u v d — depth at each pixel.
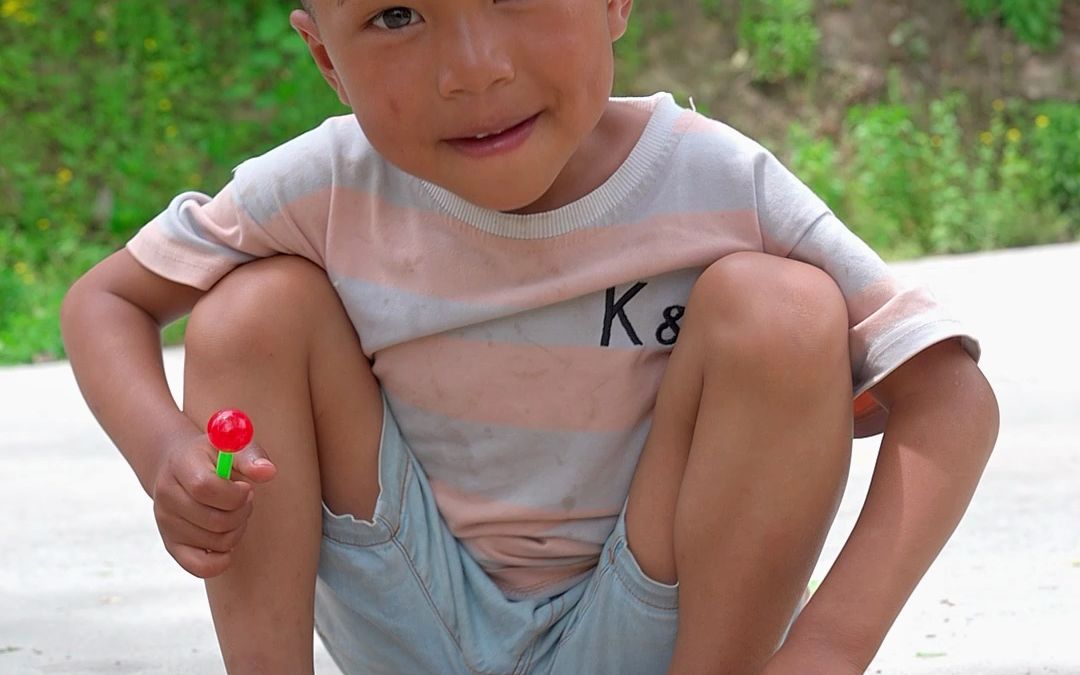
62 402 4.79
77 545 2.99
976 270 7.02
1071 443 3.43
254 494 1.59
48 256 7.54
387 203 1.70
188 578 2.74
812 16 9.09
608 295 1.67
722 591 1.55
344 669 1.81
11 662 2.20
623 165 1.67
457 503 1.72
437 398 1.70
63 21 8.15
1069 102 9.09
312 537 1.63
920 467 1.56
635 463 1.70
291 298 1.63
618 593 1.63
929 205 8.60
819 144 8.86
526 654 1.71
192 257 1.72
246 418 1.42
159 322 1.79
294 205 1.70
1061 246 8.23
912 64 9.09
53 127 7.93
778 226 1.66
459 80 1.49
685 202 1.67
